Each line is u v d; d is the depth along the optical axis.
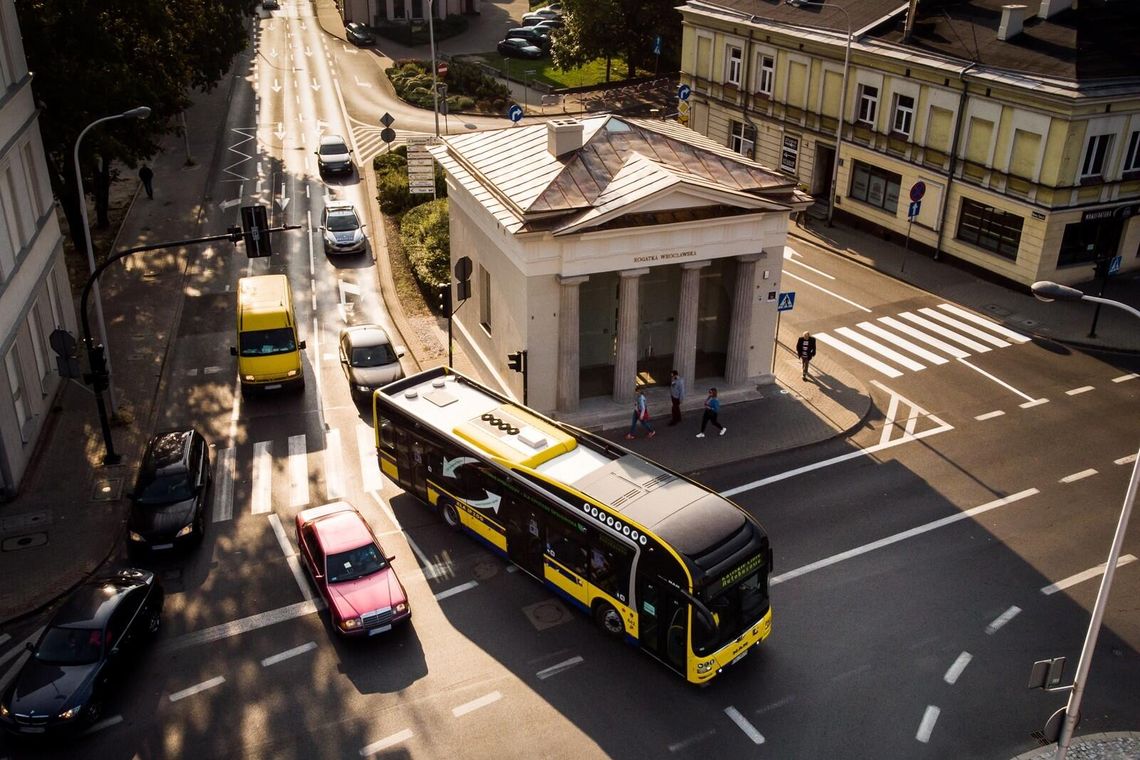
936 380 34.84
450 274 40.12
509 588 24.06
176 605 23.34
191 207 50.22
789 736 19.45
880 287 42.97
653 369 34.25
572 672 21.22
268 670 21.27
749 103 55.78
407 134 63.59
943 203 44.31
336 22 97.12
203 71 59.25
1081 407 32.91
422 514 27.12
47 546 25.30
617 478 22.36
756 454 29.92
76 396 32.81
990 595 23.73
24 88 31.53
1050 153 38.59
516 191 30.28
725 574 19.89
